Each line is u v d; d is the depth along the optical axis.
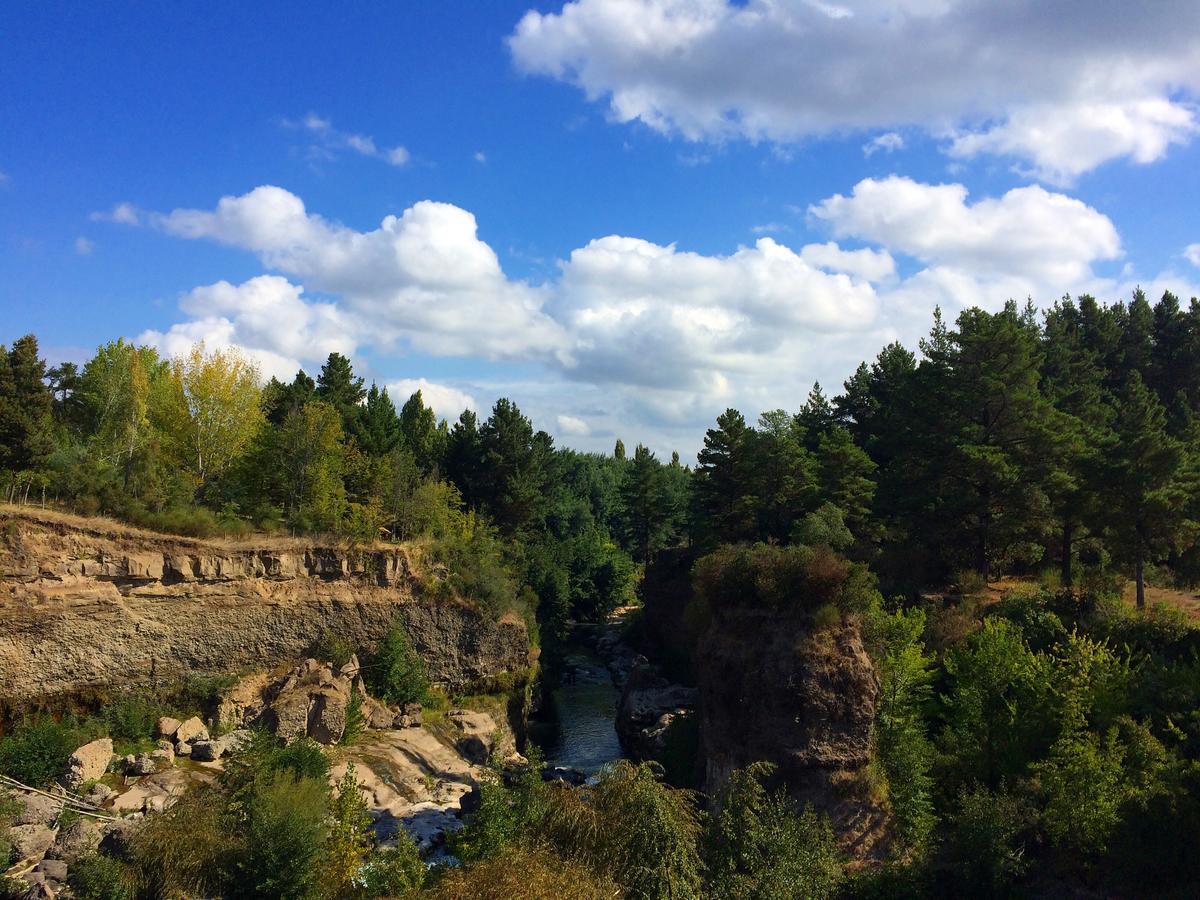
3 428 41.22
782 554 36.81
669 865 18.14
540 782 24.75
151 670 39.78
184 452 55.12
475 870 17.69
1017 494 48.25
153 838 23.06
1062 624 39.28
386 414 85.94
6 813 27.36
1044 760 28.81
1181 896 22.72
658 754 43.97
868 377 77.50
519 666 54.94
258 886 21.77
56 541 37.50
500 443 79.75
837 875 24.52
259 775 25.69
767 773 22.81
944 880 26.59
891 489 55.00
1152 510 42.19
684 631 61.53
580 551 93.06
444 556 53.94
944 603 45.50
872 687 33.50
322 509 50.25
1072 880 25.59
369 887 22.83
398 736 43.53
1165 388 76.75
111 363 57.03
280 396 73.62
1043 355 53.91
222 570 42.81
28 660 35.91
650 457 107.44
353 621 47.59
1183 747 27.61
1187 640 35.91
